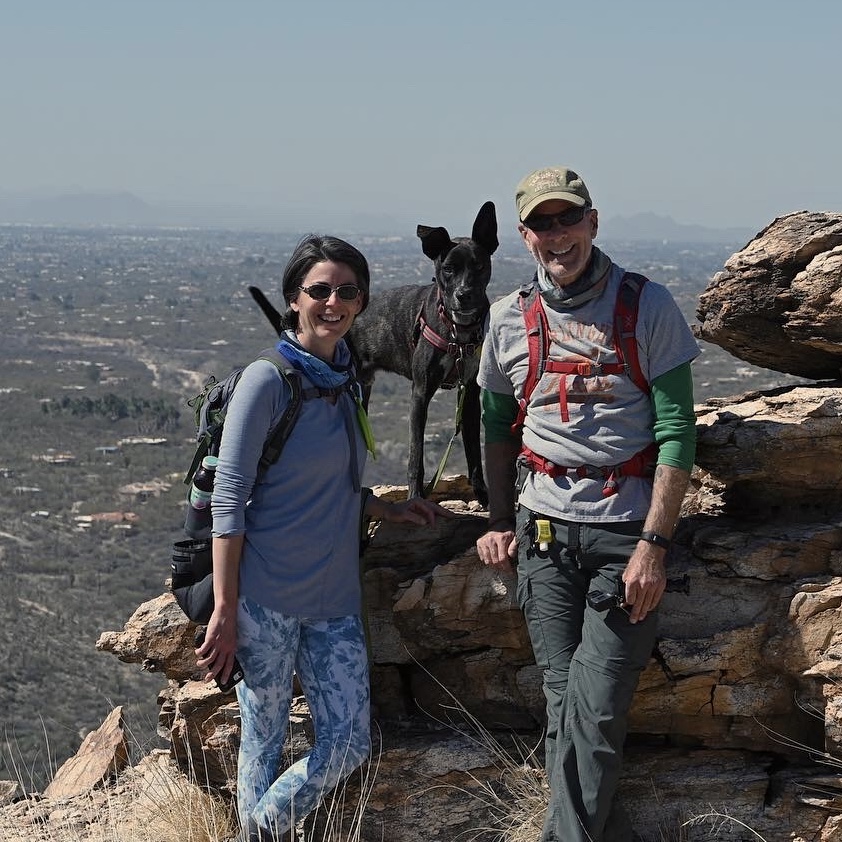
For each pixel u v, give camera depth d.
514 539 3.64
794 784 3.57
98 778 4.64
